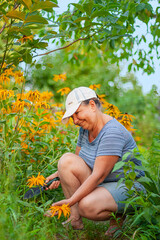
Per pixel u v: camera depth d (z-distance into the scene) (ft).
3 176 6.44
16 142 8.22
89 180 6.30
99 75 28.50
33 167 8.34
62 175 6.96
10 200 5.89
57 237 6.39
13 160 7.00
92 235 6.63
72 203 6.22
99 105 6.93
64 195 7.86
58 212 5.81
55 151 9.10
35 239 5.43
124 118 9.13
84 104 6.61
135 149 5.54
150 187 6.17
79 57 14.46
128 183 5.62
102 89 26.91
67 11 9.21
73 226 6.86
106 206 6.36
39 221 6.24
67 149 9.04
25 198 6.80
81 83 28.25
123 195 6.47
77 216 6.89
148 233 5.77
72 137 10.49
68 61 14.57
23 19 6.07
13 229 5.00
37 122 8.68
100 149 6.45
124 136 6.66
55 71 28.22
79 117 6.63
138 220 6.21
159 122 19.01
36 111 8.87
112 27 9.36
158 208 5.87
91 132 7.00
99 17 8.85
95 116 6.68
